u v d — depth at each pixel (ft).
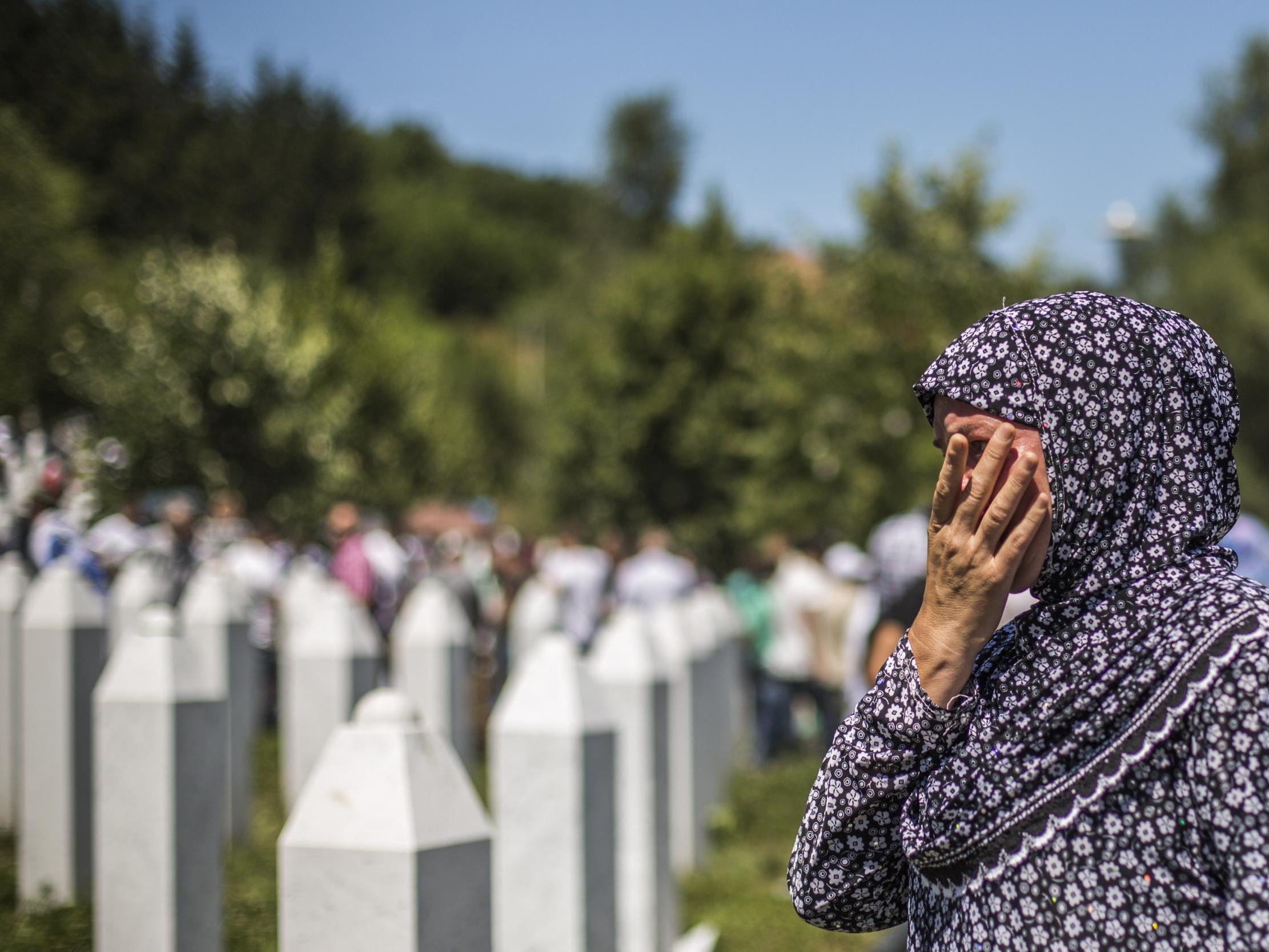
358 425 86.02
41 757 16.53
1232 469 5.21
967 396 5.18
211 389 67.10
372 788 8.46
